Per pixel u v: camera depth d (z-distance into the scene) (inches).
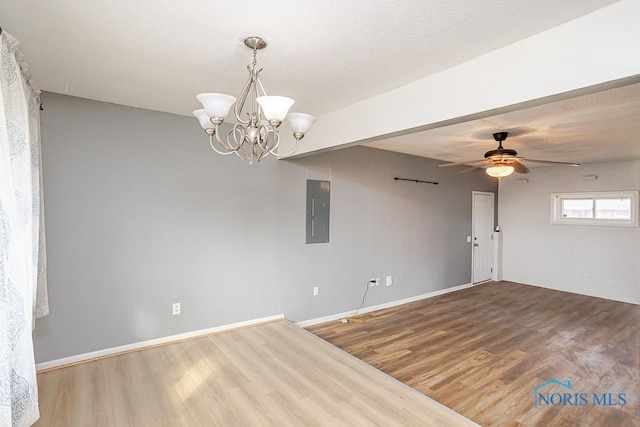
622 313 202.8
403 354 143.7
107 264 122.7
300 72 92.5
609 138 161.5
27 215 74.7
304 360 121.8
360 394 100.8
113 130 122.7
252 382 106.3
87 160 118.3
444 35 72.5
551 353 145.3
